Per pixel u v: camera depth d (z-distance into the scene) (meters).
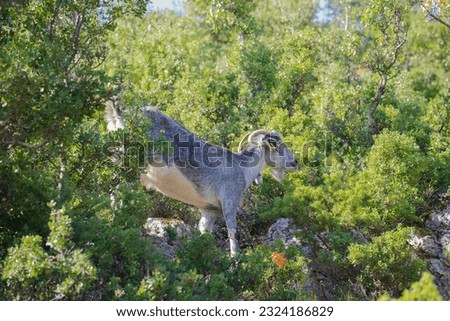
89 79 10.75
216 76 18.72
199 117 16.92
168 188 12.91
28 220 10.64
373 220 14.32
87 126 12.65
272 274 11.81
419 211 16.64
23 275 9.06
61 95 10.23
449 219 16.00
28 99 10.14
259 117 17.67
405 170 15.84
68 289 9.09
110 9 13.20
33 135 10.62
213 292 10.20
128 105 12.18
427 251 15.12
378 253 13.27
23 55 10.43
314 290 13.47
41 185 10.72
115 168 12.10
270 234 15.20
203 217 13.55
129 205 10.77
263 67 19.09
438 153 17.59
